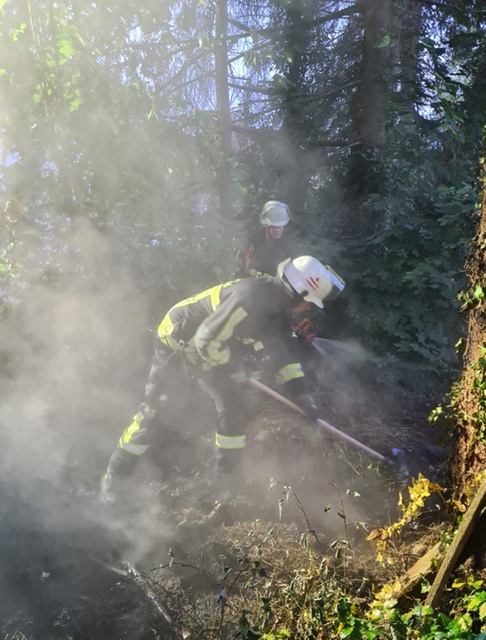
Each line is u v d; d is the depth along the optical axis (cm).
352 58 811
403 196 688
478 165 327
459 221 582
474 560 257
